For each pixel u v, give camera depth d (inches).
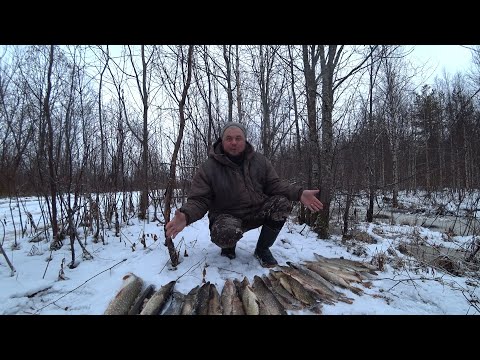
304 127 210.4
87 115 155.6
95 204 153.0
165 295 81.2
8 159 141.4
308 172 186.7
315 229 168.2
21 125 133.0
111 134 182.9
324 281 94.9
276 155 275.6
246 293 79.4
